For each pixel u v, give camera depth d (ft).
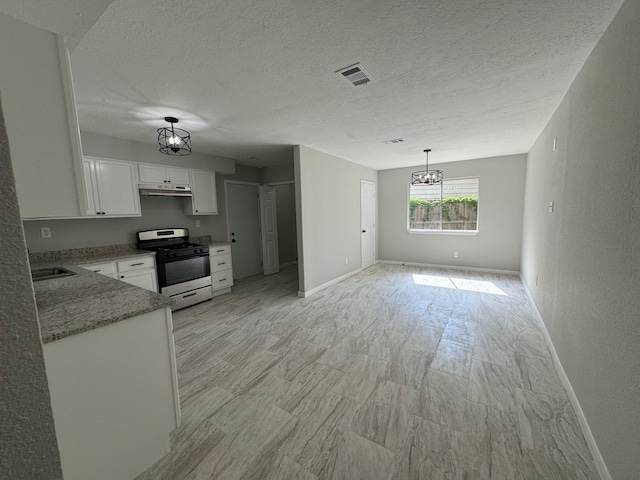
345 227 17.70
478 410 6.12
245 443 5.39
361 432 5.59
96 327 3.77
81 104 7.98
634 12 4.06
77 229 11.30
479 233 18.51
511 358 8.16
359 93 7.59
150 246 13.32
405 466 4.84
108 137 11.16
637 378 3.76
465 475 4.65
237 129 10.61
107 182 11.15
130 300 4.68
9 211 1.22
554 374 7.38
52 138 2.99
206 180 14.99
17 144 2.80
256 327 10.66
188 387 7.11
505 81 7.06
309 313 11.98
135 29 4.81
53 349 3.45
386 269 20.01
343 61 5.99
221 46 5.37
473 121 10.14
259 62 5.96
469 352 8.53
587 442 5.22
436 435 5.47
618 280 4.38
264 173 19.93
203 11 4.40
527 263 14.28
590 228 5.64
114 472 4.04
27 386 1.32
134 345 4.18
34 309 1.32
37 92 2.89
